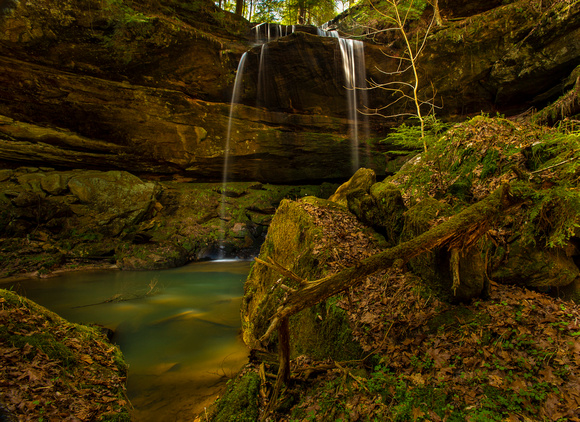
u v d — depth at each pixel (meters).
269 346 4.02
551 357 2.31
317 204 5.34
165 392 3.57
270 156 14.53
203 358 4.39
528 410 1.97
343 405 2.38
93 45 10.94
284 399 2.69
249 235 13.00
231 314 6.19
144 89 12.15
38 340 2.75
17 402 2.12
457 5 13.03
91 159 11.77
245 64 13.33
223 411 2.81
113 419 2.32
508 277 3.29
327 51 13.16
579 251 3.41
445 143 4.89
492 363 2.38
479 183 4.08
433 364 2.50
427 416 2.10
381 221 4.36
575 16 9.12
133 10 11.44
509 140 4.07
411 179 5.25
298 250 4.58
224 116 13.63
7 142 10.29
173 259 10.66
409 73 13.23
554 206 3.00
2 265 8.34
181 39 11.98
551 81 10.64
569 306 2.90
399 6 12.26
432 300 3.13
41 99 10.65
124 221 11.27
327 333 3.31
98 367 2.88
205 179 14.48
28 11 9.87
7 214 9.39
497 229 3.48
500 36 11.21
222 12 14.48
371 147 15.24
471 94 12.60
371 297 3.37
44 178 10.66
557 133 3.62
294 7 20.55
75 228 10.36
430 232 2.45
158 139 12.57
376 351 2.80
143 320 5.74
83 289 7.63
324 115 14.63
